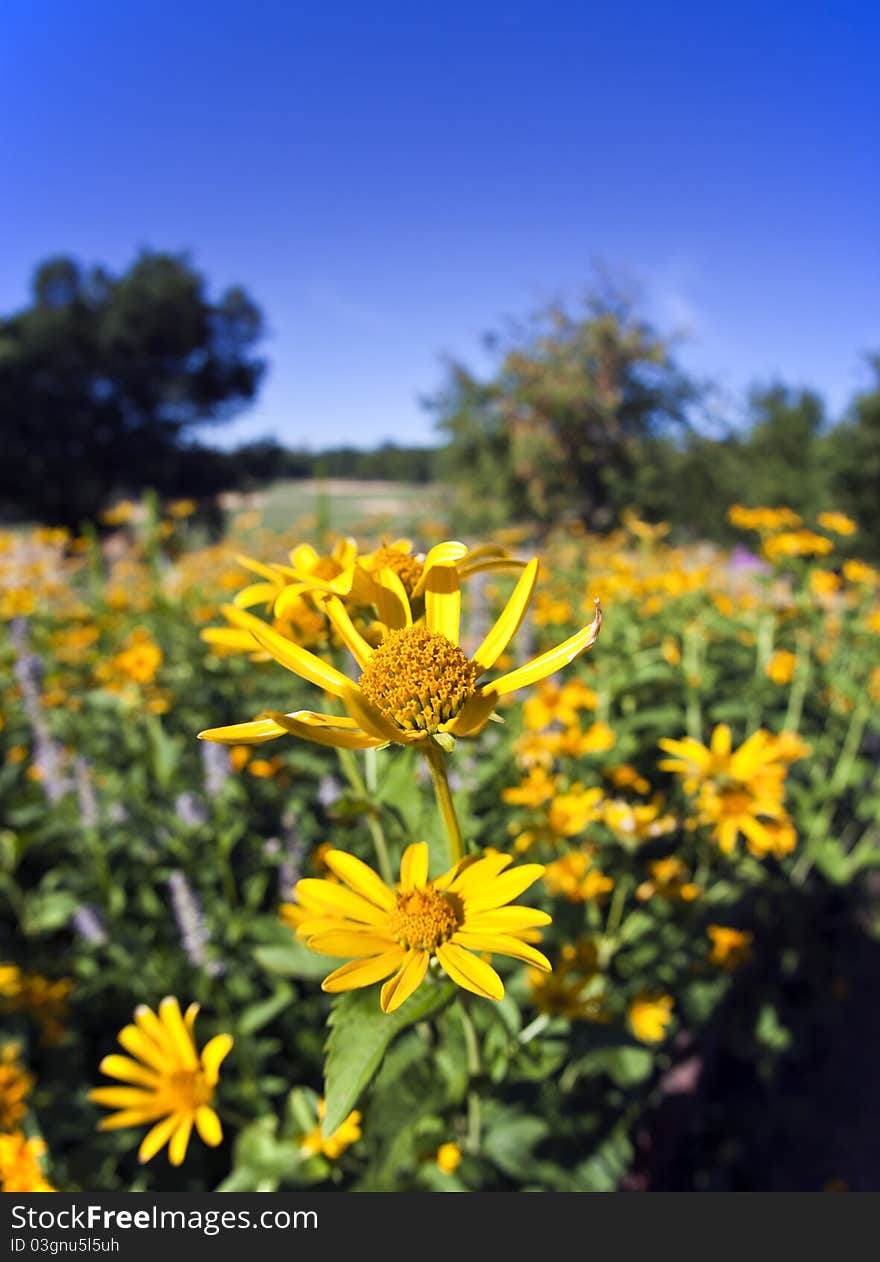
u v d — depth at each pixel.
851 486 16.64
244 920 2.57
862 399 16.94
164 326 32.88
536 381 18.05
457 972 0.97
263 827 3.16
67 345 31.48
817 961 3.92
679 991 2.65
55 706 3.84
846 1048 3.86
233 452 35.75
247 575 5.75
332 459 45.31
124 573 7.11
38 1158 1.94
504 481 18.06
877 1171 3.21
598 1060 1.70
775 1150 3.27
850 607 4.38
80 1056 2.56
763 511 3.88
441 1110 1.63
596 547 7.79
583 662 3.75
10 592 4.93
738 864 3.08
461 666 0.97
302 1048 2.48
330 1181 1.64
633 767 3.29
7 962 2.82
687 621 4.02
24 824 3.26
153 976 2.57
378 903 1.10
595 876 2.22
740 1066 3.61
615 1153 2.09
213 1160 2.28
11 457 31.28
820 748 3.86
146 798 3.31
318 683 0.99
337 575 1.33
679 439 19.36
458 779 2.25
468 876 1.06
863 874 4.29
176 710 3.87
